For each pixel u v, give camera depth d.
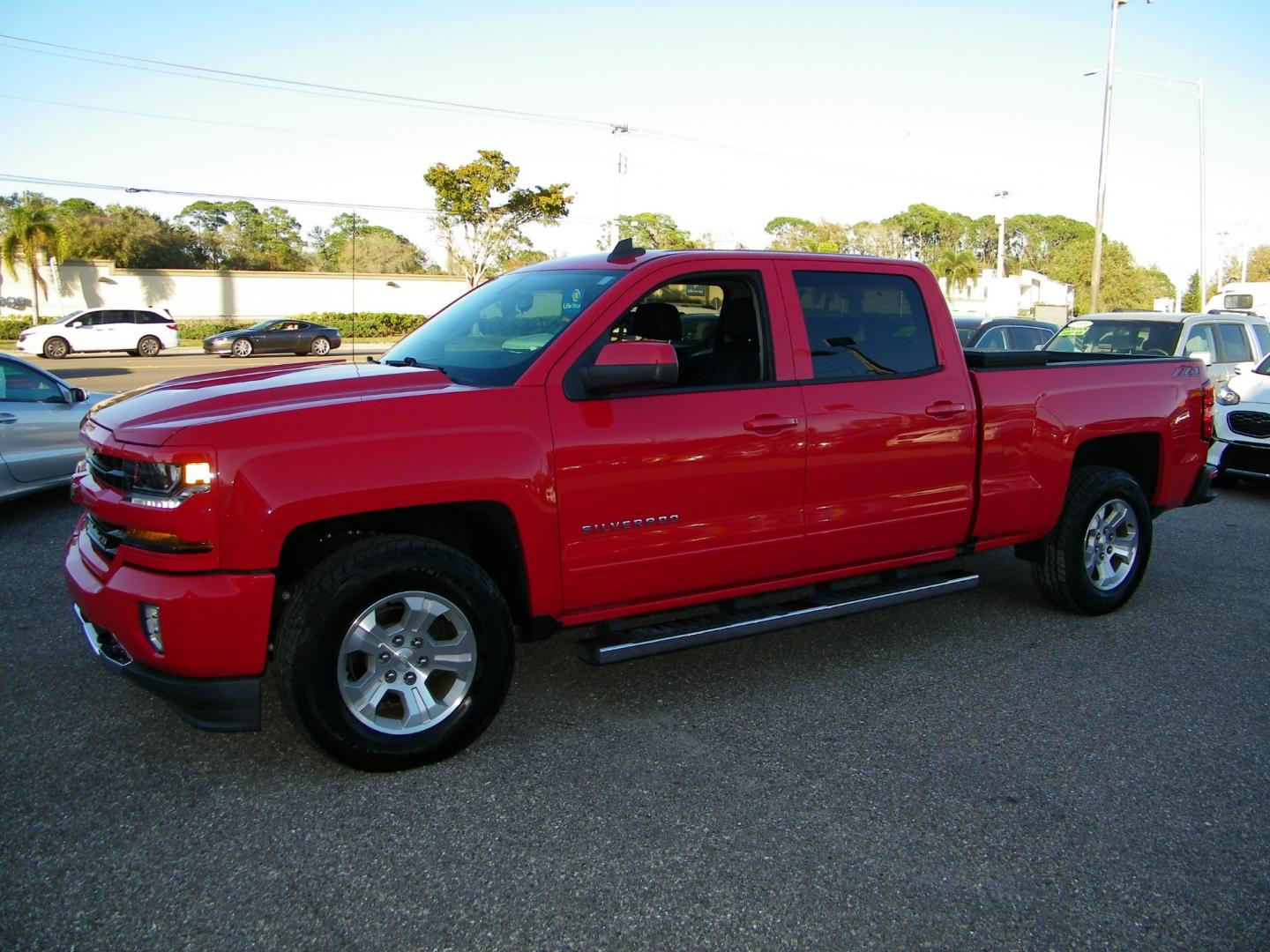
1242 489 9.70
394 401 3.40
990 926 2.69
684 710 4.08
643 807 3.28
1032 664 4.67
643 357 3.58
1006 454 4.81
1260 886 2.90
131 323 32.41
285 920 2.65
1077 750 3.76
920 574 4.88
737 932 2.64
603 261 4.27
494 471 3.46
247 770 3.48
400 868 2.90
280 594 3.56
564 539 3.66
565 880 2.86
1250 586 6.11
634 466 3.75
